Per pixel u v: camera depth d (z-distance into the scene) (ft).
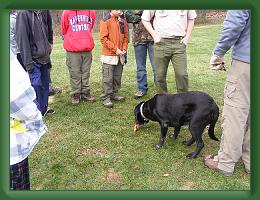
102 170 12.30
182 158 12.90
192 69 25.53
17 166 7.72
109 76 17.66
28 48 14.35
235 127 10.98
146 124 15.97
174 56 15.37
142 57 18.94
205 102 12.55
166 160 12.81
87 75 18.39
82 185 11.43
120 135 14.90
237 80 10.50
